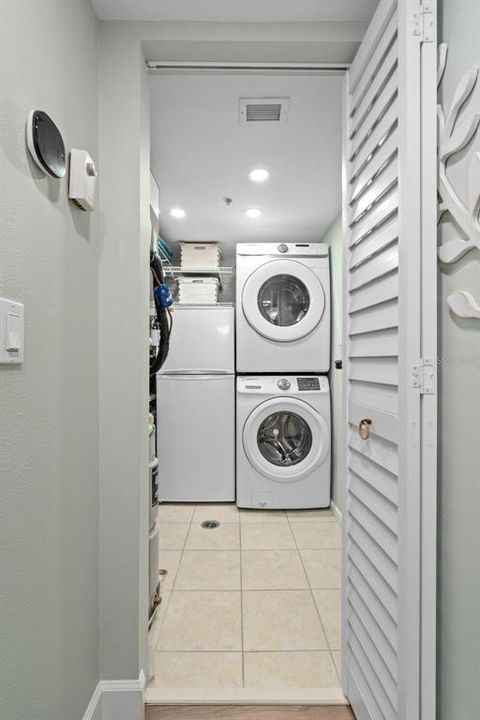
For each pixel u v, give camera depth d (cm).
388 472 93
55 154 81
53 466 85
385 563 94
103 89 115
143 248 120
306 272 270
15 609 70
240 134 169
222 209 249
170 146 178
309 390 268
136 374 117
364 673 105
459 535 78
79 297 101
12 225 68
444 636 83
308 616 159
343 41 116
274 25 116
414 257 81
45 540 81
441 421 84
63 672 90
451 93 79
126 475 116
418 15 81
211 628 152
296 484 264
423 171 81
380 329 97
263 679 128
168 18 114
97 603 113
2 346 64
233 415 277
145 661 123
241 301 274
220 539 225
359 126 113
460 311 76
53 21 85
